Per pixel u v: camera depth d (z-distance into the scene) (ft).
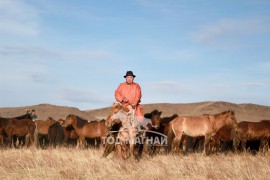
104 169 33.99
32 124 68.13
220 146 70.85
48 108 167.22
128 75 40.45
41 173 31.76
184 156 51.16
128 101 39.45
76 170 33.01
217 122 52.90
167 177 30.91
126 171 33.91
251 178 29.94
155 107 191.21
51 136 76.28
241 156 49.49
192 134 53.26
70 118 67.51
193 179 30.63
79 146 68.03
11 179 29.53
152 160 41.57
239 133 60.34
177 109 184.96
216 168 34.86
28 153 44.32
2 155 42.60
